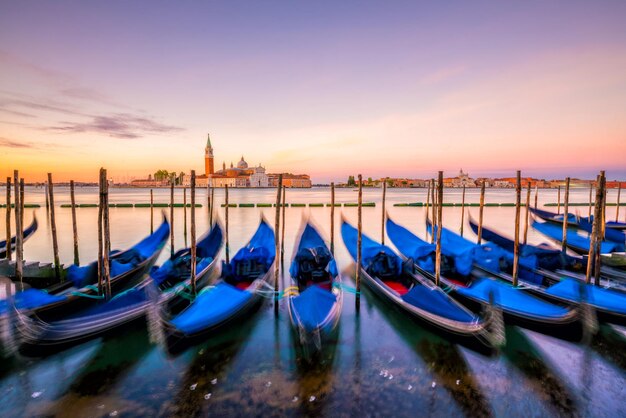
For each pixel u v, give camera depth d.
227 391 5.56
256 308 8.54
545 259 10.59
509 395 5.48
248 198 69.31
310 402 5.30
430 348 6.87
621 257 12.01
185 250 11.51
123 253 11.34
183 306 8.71
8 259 11.23
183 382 5.79
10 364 6.17
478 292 7.98
